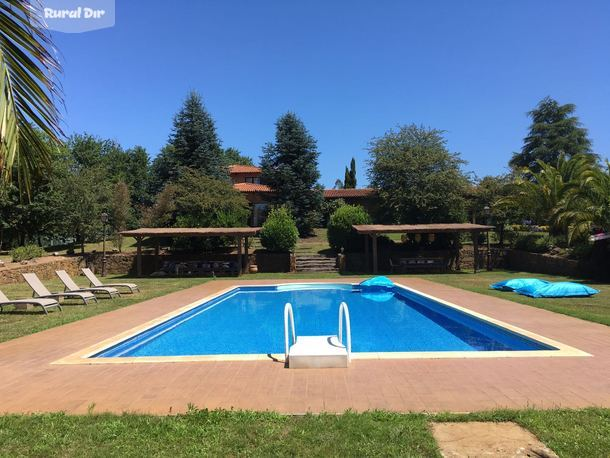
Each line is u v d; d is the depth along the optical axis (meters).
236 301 15.64
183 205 29.42
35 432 3.84
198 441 3.64
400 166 29.64
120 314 11.15
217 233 23.58
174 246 28.28
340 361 5.91
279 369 5.89
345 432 3.73
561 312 10.34
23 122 3.52
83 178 27.41
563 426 3.81
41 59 3.36
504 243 30.14
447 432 3.76
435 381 5.27
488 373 5.57
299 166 35.50
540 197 24.75
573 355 6.41
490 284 17.45
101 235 27.31
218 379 5.47
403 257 26.48
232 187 32.66
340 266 25.80
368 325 11.05
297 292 17.91
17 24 3.26
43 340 8.12
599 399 4.59
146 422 4.02
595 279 18.11
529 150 50.12
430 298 13.27
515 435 3.69
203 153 36.66
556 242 23.12
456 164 29.97
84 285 18.88
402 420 3.99
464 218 29.67
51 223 27.83
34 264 21.02
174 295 15.10
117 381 5.48
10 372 5.97
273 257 26.39
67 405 4.65
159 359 6.51
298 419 4.06
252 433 3.75
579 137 48.22
